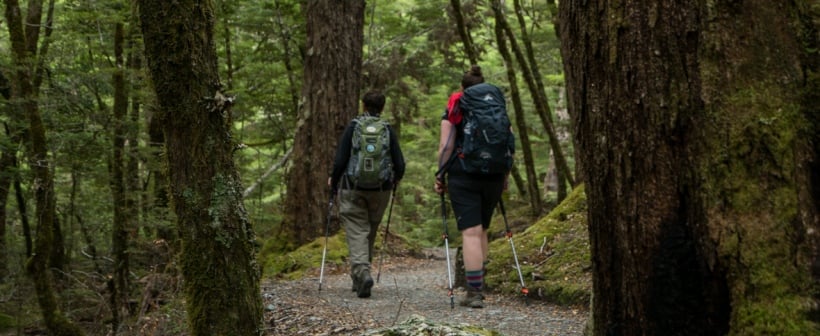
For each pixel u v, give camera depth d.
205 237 2.93
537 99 10.55
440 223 17.78
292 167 9.17
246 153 13.50
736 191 1.88
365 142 5.88
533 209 11.66
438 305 5.40
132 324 5.18
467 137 4.76
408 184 19.45
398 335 3.01
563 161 10.76
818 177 1.88
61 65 7.77
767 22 1.92
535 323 4.55
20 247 8.41
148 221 6.46
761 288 1.83
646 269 2.05
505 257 6.27
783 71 1.91
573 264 5.67
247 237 3.05
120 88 6.91
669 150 1.99
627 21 2.04
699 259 1.95
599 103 2.14
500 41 10.31
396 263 9.28
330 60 9.03
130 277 6.43
